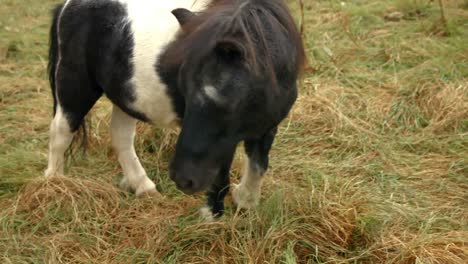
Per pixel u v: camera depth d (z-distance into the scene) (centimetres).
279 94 262
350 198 311
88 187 322
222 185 294
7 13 583
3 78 450
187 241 290
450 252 277
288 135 376
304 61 274
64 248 292
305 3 561
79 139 338
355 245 290
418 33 479
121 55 295
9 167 345
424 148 363
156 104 290
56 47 323
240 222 294
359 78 427
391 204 312
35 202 315
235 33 247
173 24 288
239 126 256
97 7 305
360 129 376
